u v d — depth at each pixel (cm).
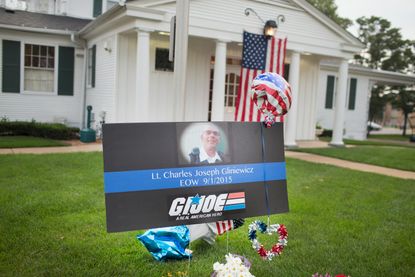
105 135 281
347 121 1770
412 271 326
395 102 2481
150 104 1094
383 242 388
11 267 297
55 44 1231
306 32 1141
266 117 330
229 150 314
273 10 1077
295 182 658
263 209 322
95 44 1168
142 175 287
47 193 504
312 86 1388
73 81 1269
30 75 1220
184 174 299
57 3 1451
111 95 1043
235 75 1270
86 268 305
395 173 818
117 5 867
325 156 1026
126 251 345
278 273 313
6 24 1129
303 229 420
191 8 966
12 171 618
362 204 530
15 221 398
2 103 1183
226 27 1014
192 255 343
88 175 619
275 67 1006
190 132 303
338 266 329
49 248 338
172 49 408
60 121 1254
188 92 1152
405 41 2525
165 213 292
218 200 308
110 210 277
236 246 370
